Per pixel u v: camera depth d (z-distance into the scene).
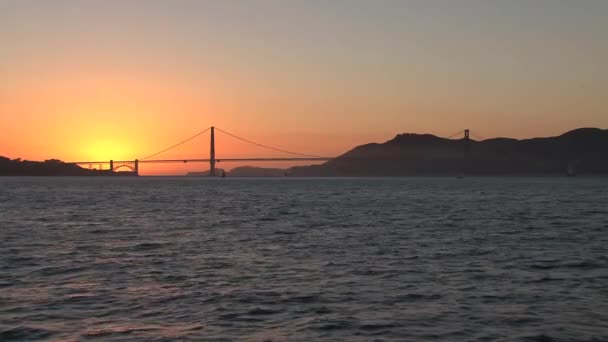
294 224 44.22
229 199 85.62
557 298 18.77
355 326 15.83
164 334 15.16
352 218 49.66
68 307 17.73
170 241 33.53
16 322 16.16
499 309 17.44
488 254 27.97
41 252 29.05
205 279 21.92
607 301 18.36
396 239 34.19
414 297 18.98
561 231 38.50
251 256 27.50
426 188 139.38
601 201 77.38
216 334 15.18
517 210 59.56
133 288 20.38
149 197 92.06
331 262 25.67
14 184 178.38
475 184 183.38
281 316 16.78
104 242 33.16
